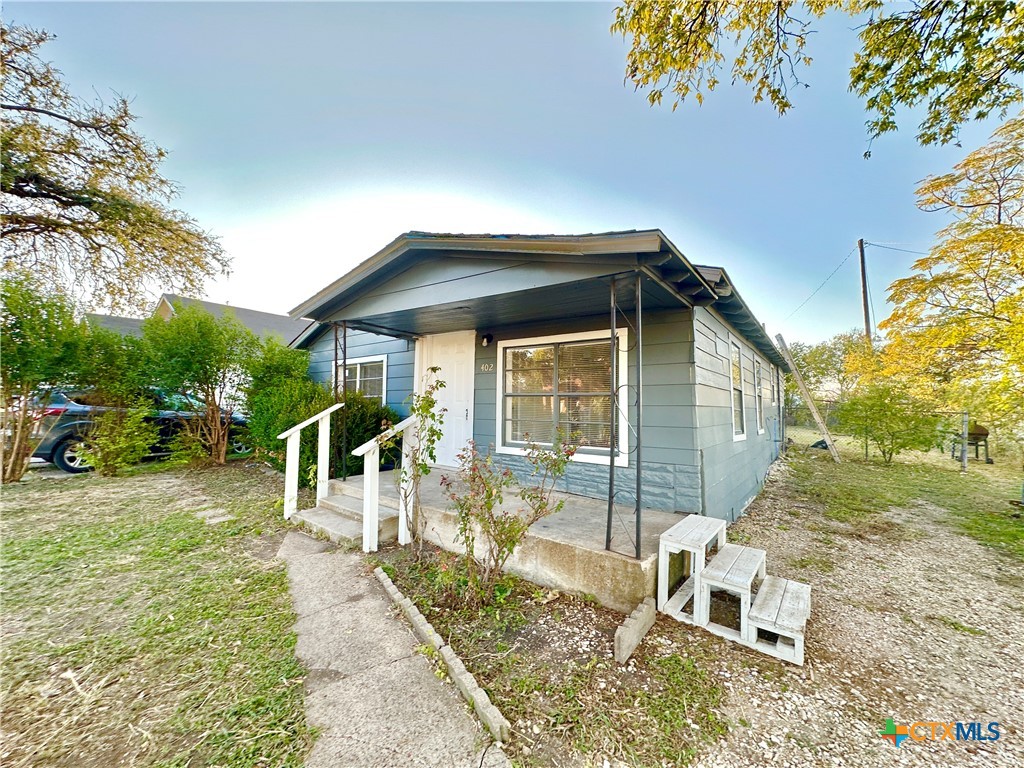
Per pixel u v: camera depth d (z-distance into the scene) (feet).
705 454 13.61
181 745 5.34
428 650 7.43
